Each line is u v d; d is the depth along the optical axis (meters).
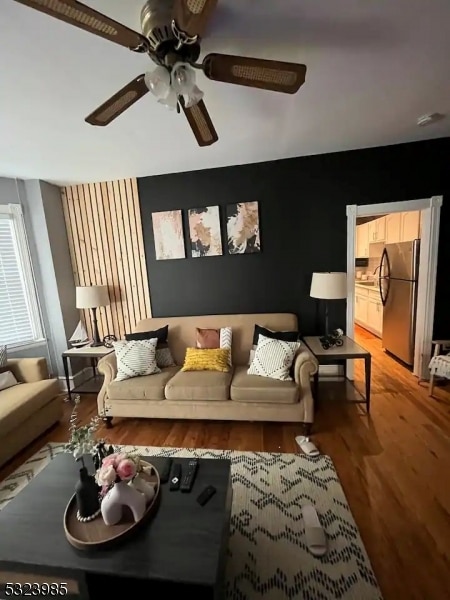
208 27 1.37
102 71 1.61
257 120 2.32
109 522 1.28
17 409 2.41
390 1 1.28
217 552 1.16
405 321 3.76
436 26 1.42
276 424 2.73
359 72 1.77
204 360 2.87
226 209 3.46
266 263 3.49
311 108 2.17
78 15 0.99
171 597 1.25
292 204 3.35
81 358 3.91
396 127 2.61
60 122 2.15
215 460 1.70
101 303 3.51
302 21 1.36
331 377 3.57
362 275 6.20
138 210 3.64
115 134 2.38
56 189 3.71
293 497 1.87
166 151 2.81
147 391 2.68
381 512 1.73
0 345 3.39
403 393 3.16
